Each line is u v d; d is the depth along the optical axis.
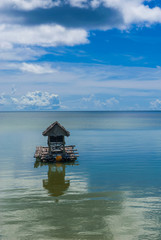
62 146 28.66
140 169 21.80
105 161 25.55
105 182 17.67
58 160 25.34
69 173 20.66
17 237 9.88
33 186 16.84
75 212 12.18
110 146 36.34
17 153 31.36
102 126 82.69
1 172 21.28
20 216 11.77
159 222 11.10
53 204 13.27
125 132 60.34
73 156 26.20
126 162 24.91
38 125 90.00
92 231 10.32
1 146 37.69
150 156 28.08
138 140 43.78
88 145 37.56
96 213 12.05
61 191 15.62
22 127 79.19
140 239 9.73
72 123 103.69
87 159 26.78
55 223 11.02
